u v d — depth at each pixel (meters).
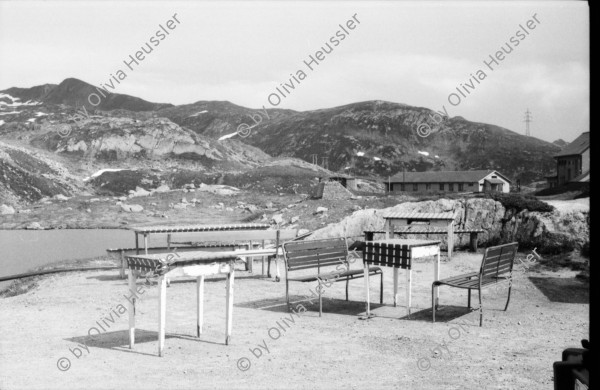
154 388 5.95
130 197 100.69
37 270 17.56
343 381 6.16
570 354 3.71
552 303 10.63
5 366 6.85
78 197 101.75
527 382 6.05
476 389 5.84
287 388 5.93
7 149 167.62
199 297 8.30
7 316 10.12
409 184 142.00
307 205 42.69
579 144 102.12
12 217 82.81
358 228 20.78
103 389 5.92
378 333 8.44
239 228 15.10
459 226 19.08
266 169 183.88
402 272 14.90
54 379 6.29
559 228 16.48
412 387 5.92
